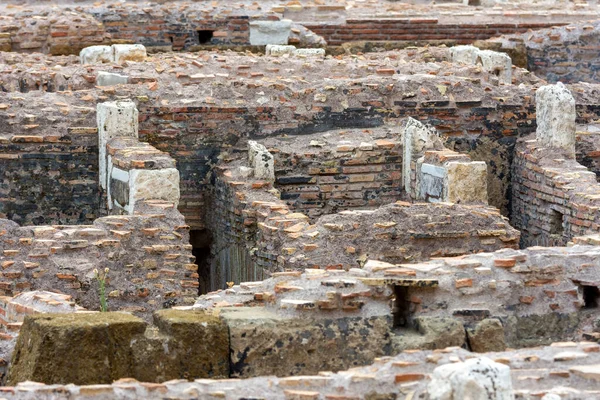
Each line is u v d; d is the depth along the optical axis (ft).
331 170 197.47
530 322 120.16
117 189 182.19
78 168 194.90
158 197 173.99
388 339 114.93
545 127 199.72
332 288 115.34
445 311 118.11
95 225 160.35
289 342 112.57
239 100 202.39
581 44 286.46
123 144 188.55
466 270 119.44
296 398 101.14
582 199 185.06
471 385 93.66
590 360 107.04
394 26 295.28
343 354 113.91
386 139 201.36
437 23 295.69
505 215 209.77
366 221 161.48
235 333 111.14
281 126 203.21
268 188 186.60
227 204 189.16
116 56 238.27
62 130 194.29
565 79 287.48
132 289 157.17
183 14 287.28
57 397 98.78
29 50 270.87
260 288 125.90
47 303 132.16
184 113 200.03
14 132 193.98
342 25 294.05
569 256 122.31
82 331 106.63
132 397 99.91
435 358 105.40
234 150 201.26
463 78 210.79
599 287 121.39
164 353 109.40
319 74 214.69
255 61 214.28
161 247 160.04
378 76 211.20
